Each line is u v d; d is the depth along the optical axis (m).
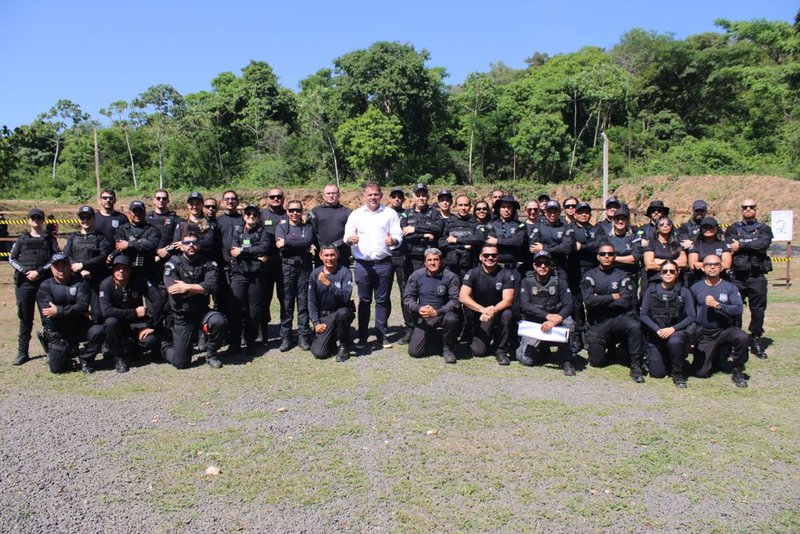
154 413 5.30
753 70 40.56
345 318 6.85
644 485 3.98
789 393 5.83
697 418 5.16
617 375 6.47
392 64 39.75
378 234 7.39
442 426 4.96
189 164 45.53
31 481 4.05
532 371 6.61
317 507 3.69
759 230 7.36
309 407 5.43
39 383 6.19
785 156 34.88
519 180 44.28
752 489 3.94
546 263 6.62
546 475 4.10
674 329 6.15
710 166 37.94
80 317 6.61
